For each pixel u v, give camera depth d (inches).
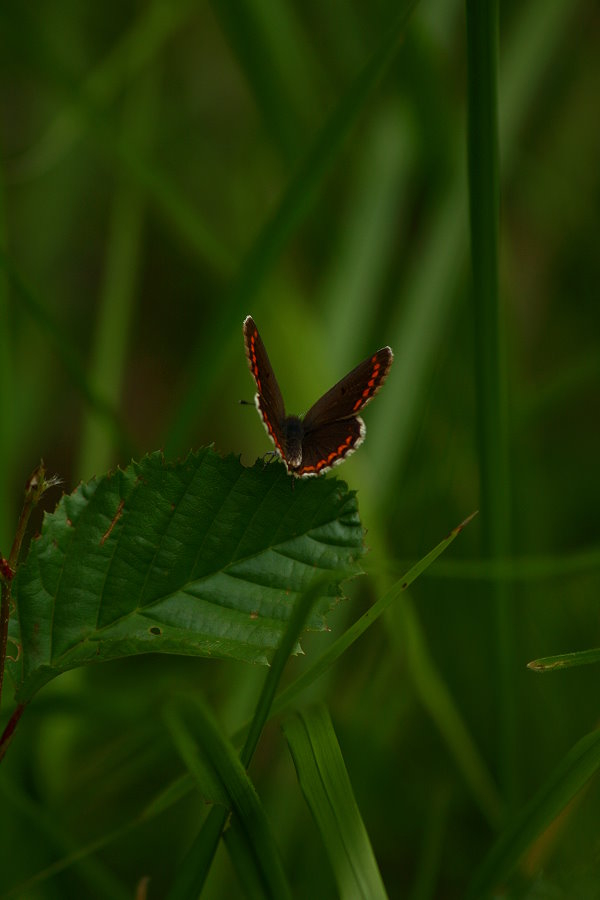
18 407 30.9
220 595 26.4
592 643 29.2
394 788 28.8
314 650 29.0
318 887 27.9
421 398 29.6
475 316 27.7
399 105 30.1
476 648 29.3
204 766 26.5
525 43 30.6
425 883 28.0
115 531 26.4
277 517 26.5
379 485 29.3
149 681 29.2
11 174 31.8
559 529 30.1
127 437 28.9
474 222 27.5
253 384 30.5
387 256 30.1
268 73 29.9
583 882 26.7
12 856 27.9
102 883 27.8
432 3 30.3
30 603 26.4
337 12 30.5
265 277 28.7
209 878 27.9
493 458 27.8
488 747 29.0
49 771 28.4
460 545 29.6
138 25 30.8
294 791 28.5
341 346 29.9
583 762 26.6
